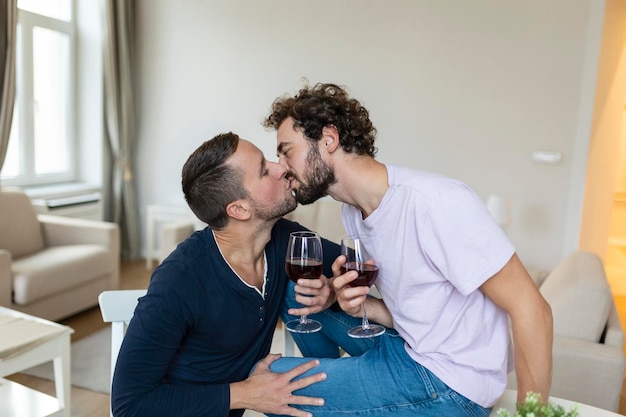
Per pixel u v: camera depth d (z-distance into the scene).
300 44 4.79
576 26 3.94
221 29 5.05
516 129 4.20
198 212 1.36
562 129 4.07
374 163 1.29
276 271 1.52
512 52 4.14
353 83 4.64
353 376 1.31
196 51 5.18
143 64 5.38
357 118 1.26
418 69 4.42
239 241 1.38
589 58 3.92
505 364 1.25
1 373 2.04
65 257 3.66
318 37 4.72
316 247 1.35
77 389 2.76
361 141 1.26
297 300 1.42
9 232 3.75
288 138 1.29
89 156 5.29
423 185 1.19
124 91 5.20
